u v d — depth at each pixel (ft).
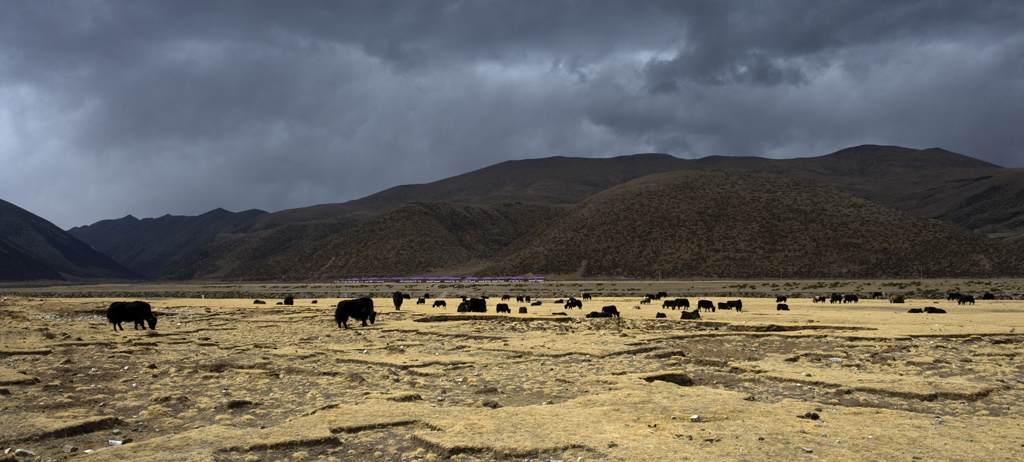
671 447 35.88
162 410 46.75
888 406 48.37
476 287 436.35
